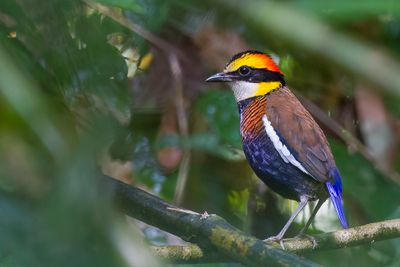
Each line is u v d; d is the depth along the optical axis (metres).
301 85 11.81
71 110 2.64
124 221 2.26
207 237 5.53
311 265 5.12
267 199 11.34
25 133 2.24
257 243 5.32
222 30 10.30
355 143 11.16
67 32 2.79
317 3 3.13
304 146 8.23
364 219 11.17
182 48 10.57
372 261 9.91
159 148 10.47
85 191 2.05
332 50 3.12
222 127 10.38
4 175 2.16
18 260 2.01
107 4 4.90
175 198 10.52
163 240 9.76
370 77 3.17
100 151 2.19
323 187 8.41
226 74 9.40
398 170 11.23
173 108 10.71
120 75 4.59
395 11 3.09
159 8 7.89
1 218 2.07
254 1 3.16
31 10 2.78
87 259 2.01
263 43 10.30
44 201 2.04
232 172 11.20
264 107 8.78
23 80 2.15
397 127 11.12
